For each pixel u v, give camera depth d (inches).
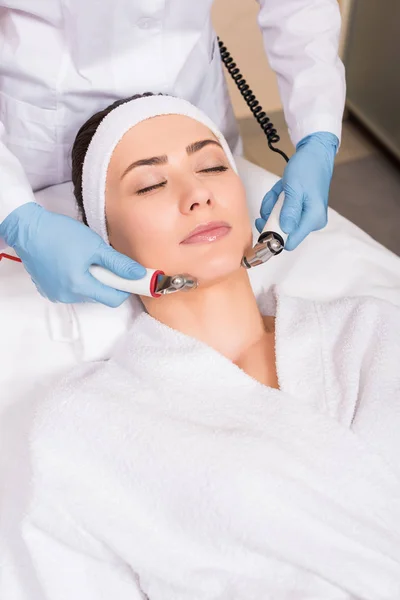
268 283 54.2
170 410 40.8
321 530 36.6
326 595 36.5
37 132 53.5
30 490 40.1
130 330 46.5
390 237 84.0
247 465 37.2
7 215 44.4
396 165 93.1
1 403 47.0
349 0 90.0
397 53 86.3
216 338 44.8
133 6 48.1
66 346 49.4
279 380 42.1
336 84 53.9
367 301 45.7
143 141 44.0
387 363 42.1
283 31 54.4
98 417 40.2
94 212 46.2
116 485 39.4
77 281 43.0
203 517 37.4
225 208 43.0
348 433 38.5
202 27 53.4
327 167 51.8
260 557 37.4
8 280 52.3
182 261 42.6
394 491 38.1
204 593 37.8
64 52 50.1
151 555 38.4
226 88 61.1
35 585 40.3
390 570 36.7
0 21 49.9
